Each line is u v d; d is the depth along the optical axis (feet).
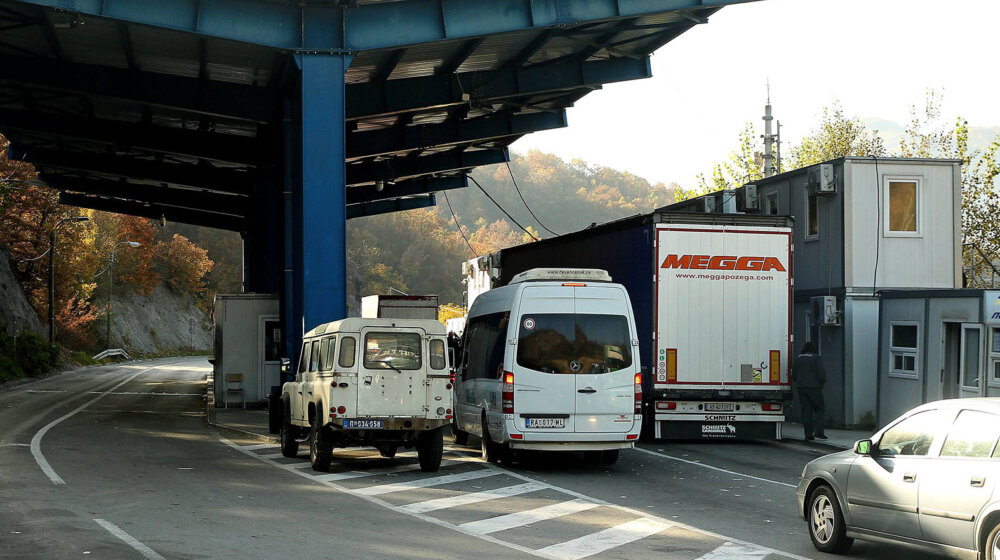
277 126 100.68
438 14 77.36
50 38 84.48
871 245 79.97
